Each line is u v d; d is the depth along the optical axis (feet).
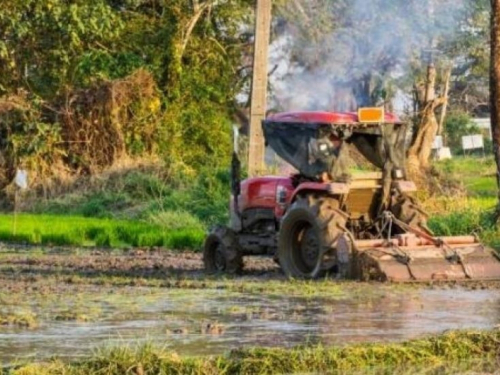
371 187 94.79
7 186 193.16
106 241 135.13
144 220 163.73
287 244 94.73
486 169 235.61
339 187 92.73
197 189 172.45
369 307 77.00
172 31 208.33
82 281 92.17
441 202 154.71
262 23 167.22
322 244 91.30
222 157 205.57
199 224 155.12
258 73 166.61
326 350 59.31
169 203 168.35
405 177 96.58
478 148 286.46
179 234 134.51
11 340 63.52
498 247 114.73
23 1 199.82
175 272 101.30
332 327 68.69
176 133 201.36
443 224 123.85
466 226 124.26
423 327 68.80
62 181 191.42
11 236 139.85
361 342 63.16
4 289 86.33
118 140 194.80
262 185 99.04
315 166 94.53
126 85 195.93
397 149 96.17
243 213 100.01
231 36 222.69
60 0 200.54
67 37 200.95
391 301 79.77
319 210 91.91
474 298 81.35
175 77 206.39
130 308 76.28
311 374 56.39
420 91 201.46
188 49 212.02
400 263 89.81
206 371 55.77
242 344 62.75
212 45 214.28
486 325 69.46
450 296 82.33
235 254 99.71
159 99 202.59
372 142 96.68
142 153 196.44
